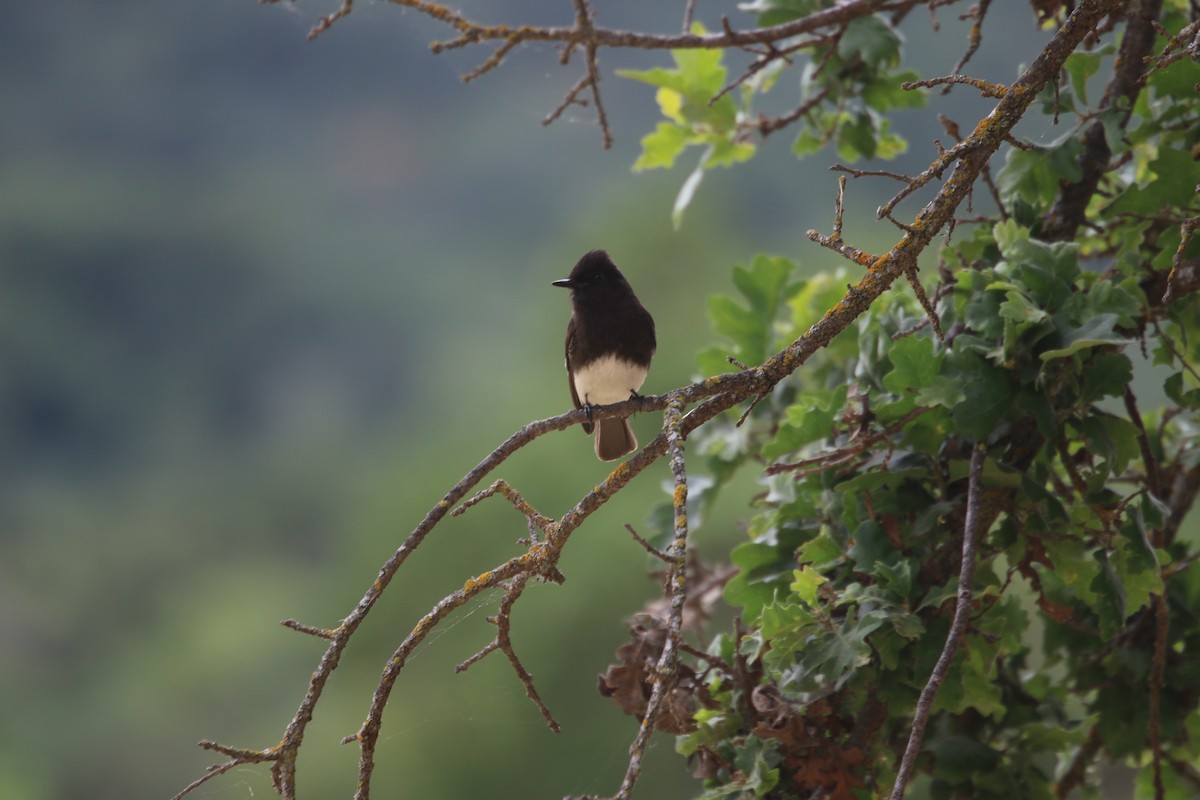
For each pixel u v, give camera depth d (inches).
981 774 211.5
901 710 196.2
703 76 273.4
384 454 1419.8
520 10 1606.8
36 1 2571.4
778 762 191.5
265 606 1159.6
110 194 2251.5
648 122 1530.5
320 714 621.6
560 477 705.0
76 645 1251.2
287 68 2459.4
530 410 876.0
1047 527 196.9
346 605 783.1
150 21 2561.5
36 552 1418.6
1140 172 250.2
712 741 200.5
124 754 994.7
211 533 1469.0
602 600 614.2
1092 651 229.8
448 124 2240.4
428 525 171.8
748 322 275.9
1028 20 1147.9
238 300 2070.6
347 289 2047.2
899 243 177.6
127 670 1096.2
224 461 1724.9
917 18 1252.5
